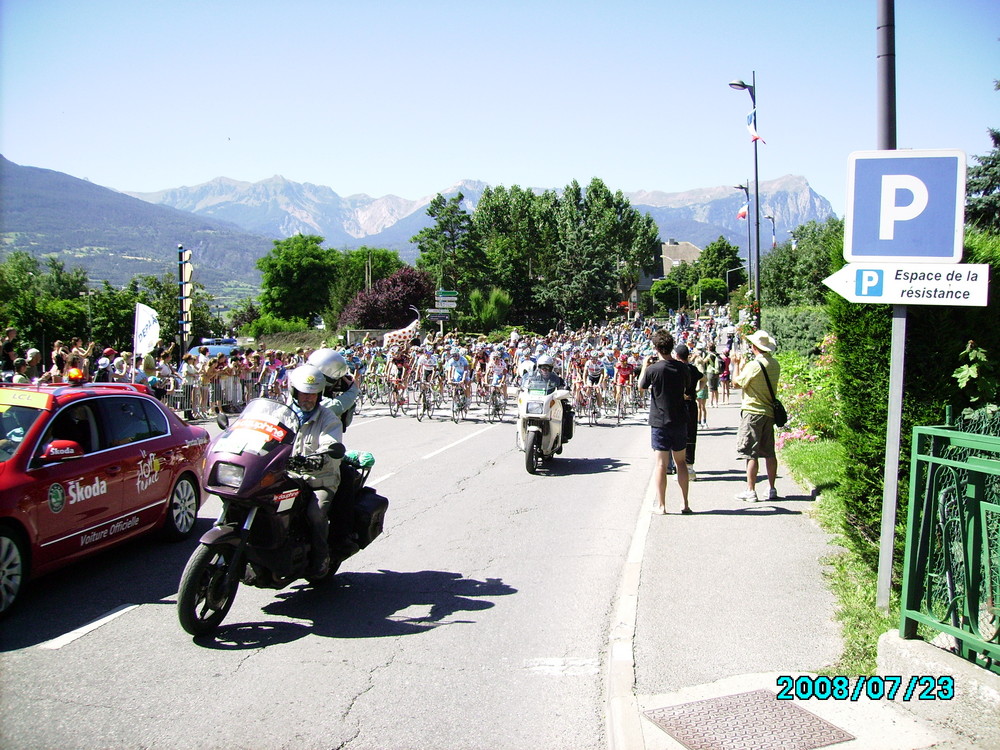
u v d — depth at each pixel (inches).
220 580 209.0
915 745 143.9
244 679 183.2
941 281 191.6
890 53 214.8
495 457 518.6
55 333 1859.0
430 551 290.5
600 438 638.5
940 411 204.8
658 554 267.1
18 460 228.2
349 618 223.0
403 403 792.9
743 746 144.0
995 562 154.8
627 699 164.2
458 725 162.2
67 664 190.2
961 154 189.8
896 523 214.8
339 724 162.4
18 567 221.6
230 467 205.9
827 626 201.6
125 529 269.3
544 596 239.8
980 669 150.4
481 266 3112.7
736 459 472.1
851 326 226.1
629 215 4028.1
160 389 637.9
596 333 1764.3
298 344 2465.6
